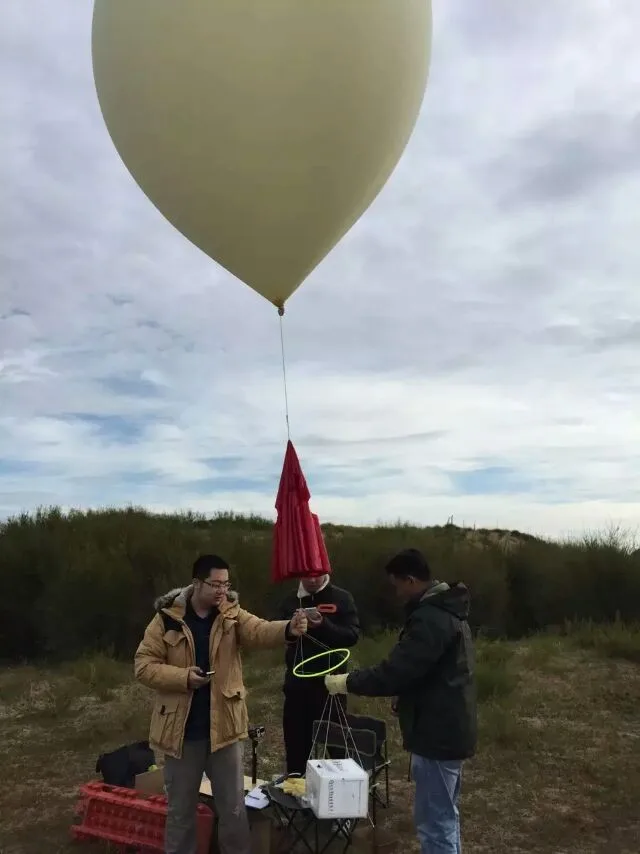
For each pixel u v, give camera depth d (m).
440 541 12.42
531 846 4.30
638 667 8.48
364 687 3.23
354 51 3.36
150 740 3.50
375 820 4.21
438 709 3.21
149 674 3.44
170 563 10.16
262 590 10.34
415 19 3.63
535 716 6.70
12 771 5.48
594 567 11.30
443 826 3.21
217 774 3.53
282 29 3.27
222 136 3.44
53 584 9.68
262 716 6.87
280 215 3.65
